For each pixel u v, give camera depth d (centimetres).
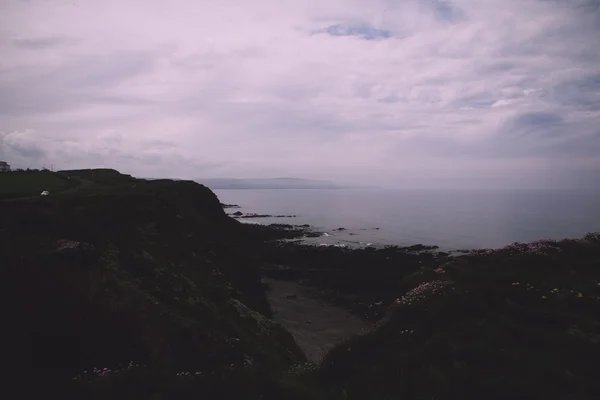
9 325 1067
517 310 1007
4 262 1308
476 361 825
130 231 2212
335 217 11244
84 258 1475
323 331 2555
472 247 5981
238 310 2014
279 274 4116
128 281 1562
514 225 8150
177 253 2322
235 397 806
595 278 1173
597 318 941
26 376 887
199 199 4178
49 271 1323
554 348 840
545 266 1286
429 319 1045
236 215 11831
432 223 9244
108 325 1208
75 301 1238
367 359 971
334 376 945
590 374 746
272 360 1541
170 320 1380
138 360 1118
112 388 826
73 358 1030
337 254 5003
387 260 4572
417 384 787
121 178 4500
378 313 2894
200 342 1341
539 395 697
